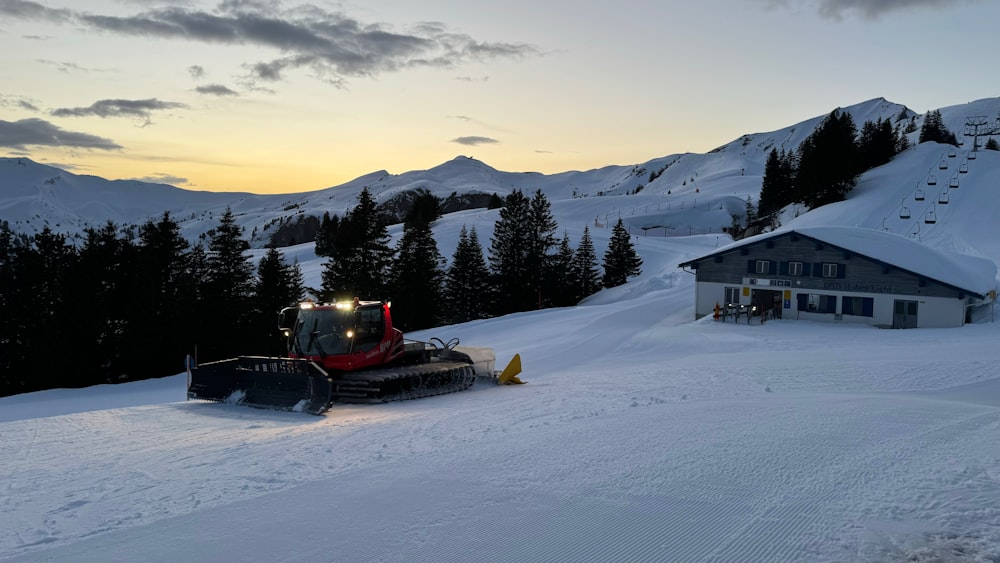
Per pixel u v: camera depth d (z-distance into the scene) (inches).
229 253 2087.8
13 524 273.9
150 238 1946.4
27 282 1781.5
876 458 335.3
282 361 624.7
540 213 3449.8
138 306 1764.3
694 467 329.4
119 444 456.4
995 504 256.2
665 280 3063.5
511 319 2214.6
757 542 231.5
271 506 286.5
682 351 1395.2
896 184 4347.9
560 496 289.7
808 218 3991.1
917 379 774.5
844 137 4379.9
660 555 223.5
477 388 789.2
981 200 3688.5
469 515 268.5
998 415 461.4
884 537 230.5
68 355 1635.1
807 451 354.3
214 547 241.6
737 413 484.1
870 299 1753.2
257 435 477.7
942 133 7081.7
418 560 225.1
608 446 382.6
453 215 5949.8
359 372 685.3
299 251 5526.6
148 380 1501.0
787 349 1282.0
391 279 2819.9
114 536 255.4
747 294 1935.3
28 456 418.3
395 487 310.7
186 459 389.7
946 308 1654.8
